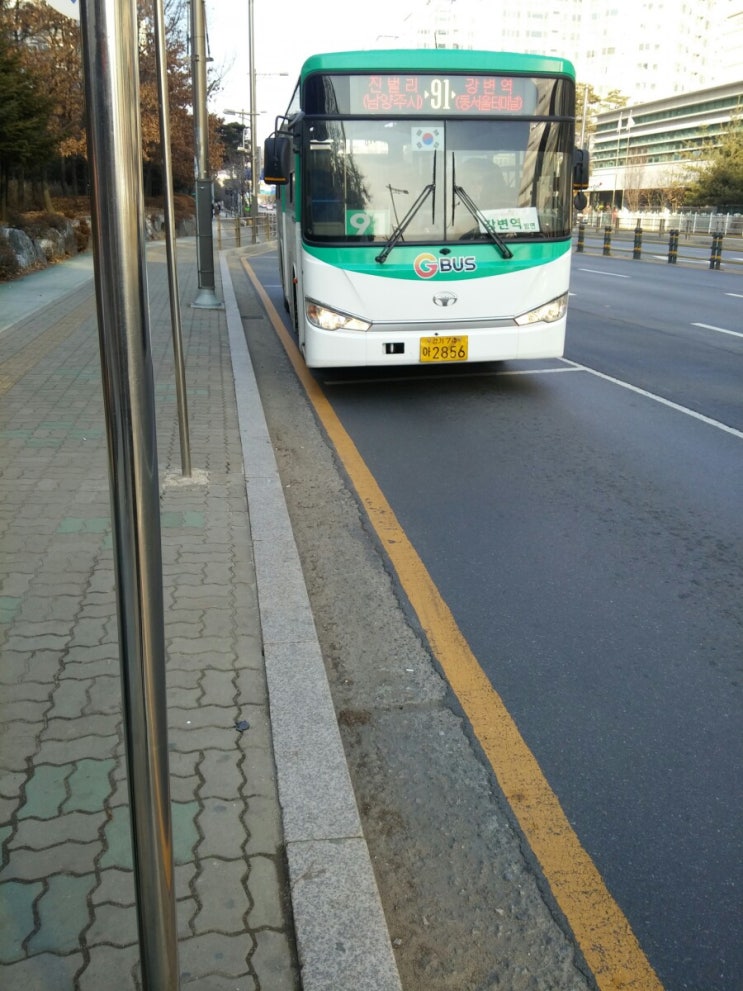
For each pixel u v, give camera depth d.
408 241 8.20
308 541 5.16
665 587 4.59
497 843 2.76
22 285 17.23
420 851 2.72
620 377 10.01
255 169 46.81
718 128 102.94
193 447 6.54
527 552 5.04
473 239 8.27
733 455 6.98
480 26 130.12
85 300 15.02
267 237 44.81
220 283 20.33
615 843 2.77
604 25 133.75
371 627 4.12
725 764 3.16
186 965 2.16
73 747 2.98
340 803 2.74
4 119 20.14
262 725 3.14
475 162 8.19
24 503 5.26
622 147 127.44
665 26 133.50
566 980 2.27
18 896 2.34
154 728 1.51
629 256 32.97
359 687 3.61
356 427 7.86
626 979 2.28
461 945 2.37
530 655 3.89
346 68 7.90
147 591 1.46
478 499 5.93
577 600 4.44
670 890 2.58
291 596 4.12
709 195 68.38
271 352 11.59
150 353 1.42
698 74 142.12
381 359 8.42
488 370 10.44
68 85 25.41
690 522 5.53
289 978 2.14
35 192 29.83
